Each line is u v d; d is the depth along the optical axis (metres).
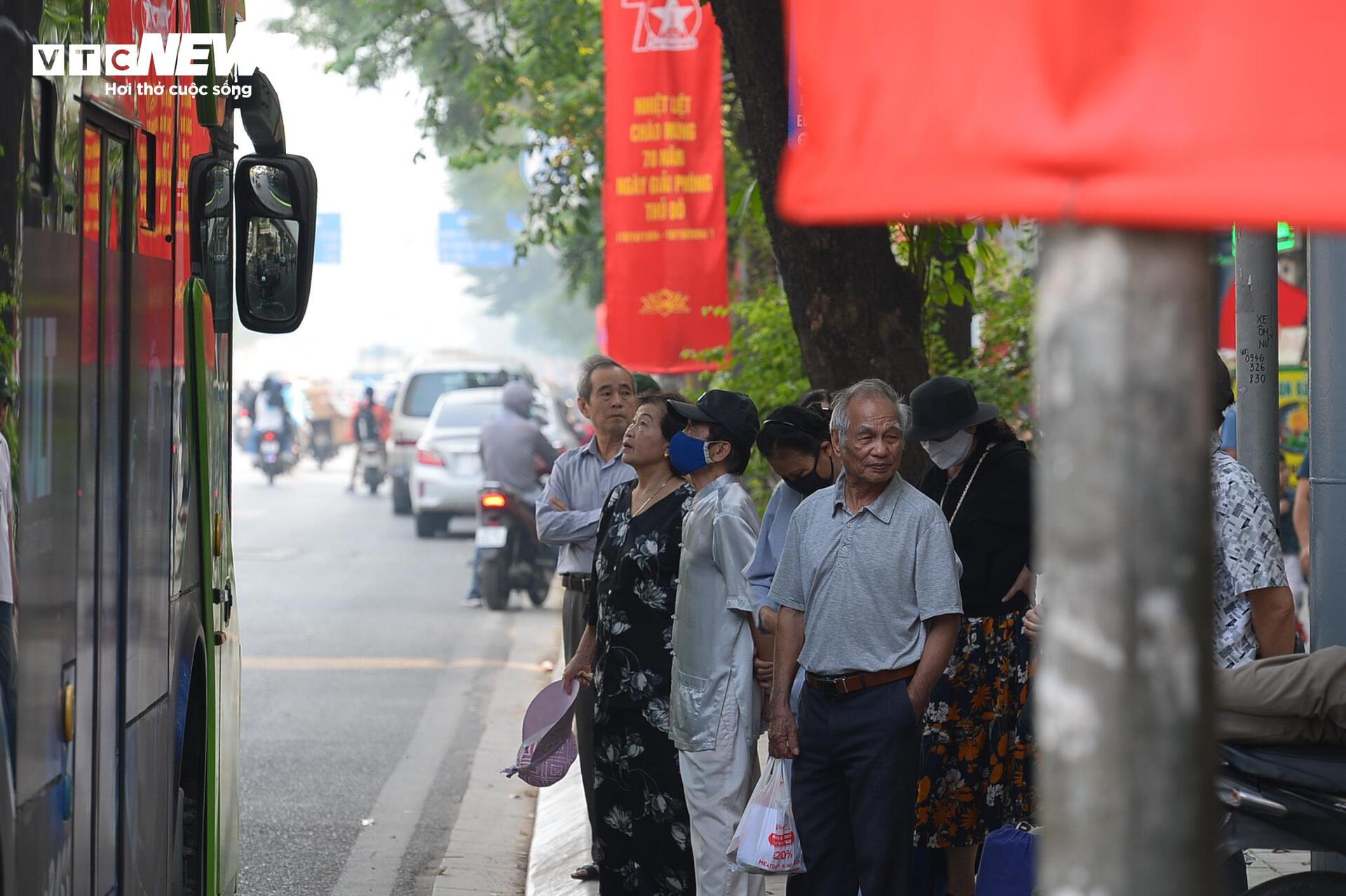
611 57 26.67
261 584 41.97
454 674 29.27
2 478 6.36
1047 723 3.19
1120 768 3.09
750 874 12.02
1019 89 3.02
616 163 26.77
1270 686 9.02
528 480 36.53
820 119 3.38
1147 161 2.86
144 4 9.21
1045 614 3.21
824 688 11.44
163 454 9.88
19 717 6.62
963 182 3.08
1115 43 2.93
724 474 12.59
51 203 7.19
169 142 9.99
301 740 23.81
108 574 8.39
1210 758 3.10
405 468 62.75
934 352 22.25
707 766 12.23
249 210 12.48
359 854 17.91
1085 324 3.04
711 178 26.64
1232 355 22.95
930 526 11.29
